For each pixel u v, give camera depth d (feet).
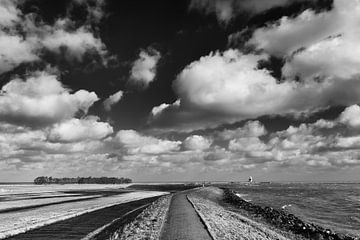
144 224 107.45
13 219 135.33
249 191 542.98
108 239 89.92
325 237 113.60
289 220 149.38
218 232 91.91
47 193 389.19
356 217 190.70
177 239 81.97
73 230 109.91
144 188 634.43
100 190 508.12
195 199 246.88
